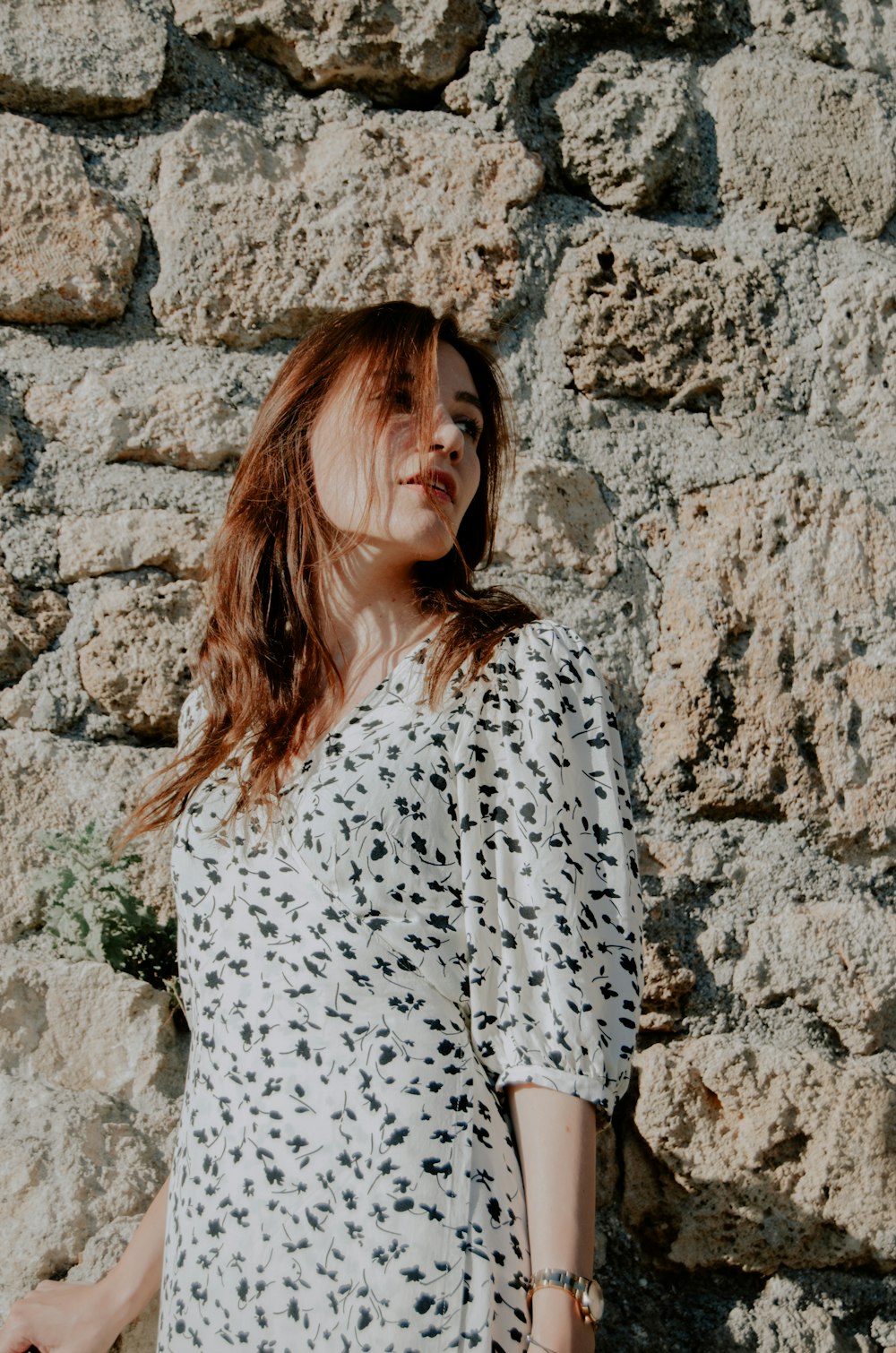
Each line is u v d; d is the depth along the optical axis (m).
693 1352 1.75
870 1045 1.89
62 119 2.01
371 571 1.57
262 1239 1.22
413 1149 1.22
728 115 2.19
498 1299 1.19
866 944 1.91
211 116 2.03
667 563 2.02
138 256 2.00
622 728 1.95
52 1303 1.49
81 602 1.89
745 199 2.17
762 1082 1.83
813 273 2.16
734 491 2.05
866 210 2.20
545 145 2.13
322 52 2.06
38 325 1.97
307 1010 1.28
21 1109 1.64
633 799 1.93
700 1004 1.87
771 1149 1.81
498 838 1.32
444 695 1.38
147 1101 1.70
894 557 2.05
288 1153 1.24
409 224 2.04
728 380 2.10
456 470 1.55
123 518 1.92
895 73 2.28
